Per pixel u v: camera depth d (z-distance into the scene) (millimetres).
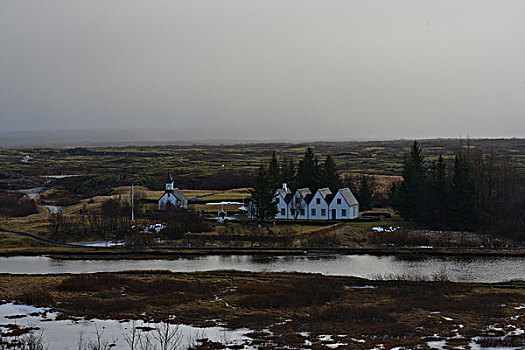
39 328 52094
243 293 68250
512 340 47812
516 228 113750
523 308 60594
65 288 70500
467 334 50656
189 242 104750
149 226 118312
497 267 86562
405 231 115250
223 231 114375
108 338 48969
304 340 48781
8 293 67250
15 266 88812
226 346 46875
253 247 101062
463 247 101625
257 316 57500
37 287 71250
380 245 104062
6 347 45188
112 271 84312
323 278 77562
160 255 97375
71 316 56906
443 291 69562
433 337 49656
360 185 177750
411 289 70500
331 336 50094
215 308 61156
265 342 48156
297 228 117562
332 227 117875
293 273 81625
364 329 52469
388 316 56812
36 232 115750
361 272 83438
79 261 93062
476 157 160500
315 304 63188
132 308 60594
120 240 109500
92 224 119875
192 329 52531
